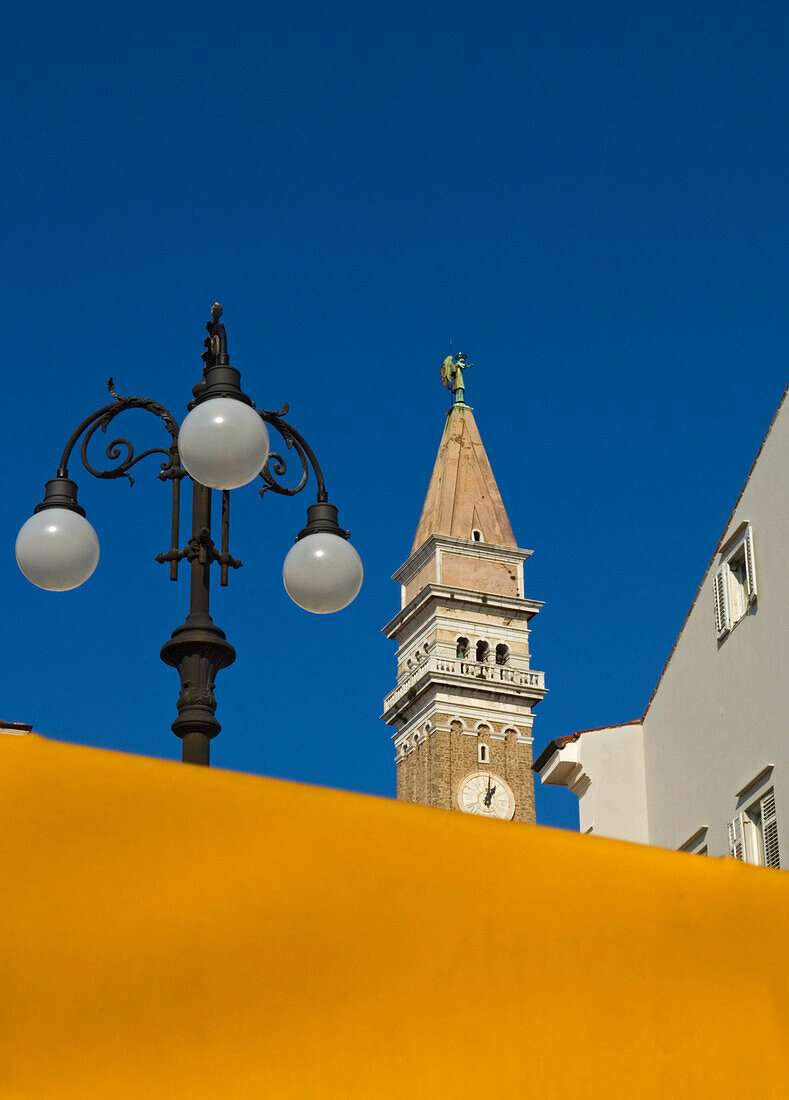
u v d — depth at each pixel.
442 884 5.39
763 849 24.52
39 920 4.82
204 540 14.23
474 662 135.00
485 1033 5.30
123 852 4.97
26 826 4.88
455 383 152.38
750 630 25.48
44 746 4.98
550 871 5.61
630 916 5.68
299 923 5.14
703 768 27.02
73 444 14.59
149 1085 4.80
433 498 144.75
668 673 29.28
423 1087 5.14
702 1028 5.64
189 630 13.76
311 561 14.52
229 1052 4.93
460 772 131.88
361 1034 5.12
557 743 30.11
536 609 137.75
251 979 5.02
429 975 5.27
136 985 4.88
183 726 13.42
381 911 5.28
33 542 13.92
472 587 137.38
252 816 5.18
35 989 4.76
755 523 25.55
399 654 141.50
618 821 29.69
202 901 5.03
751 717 25.12
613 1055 5.47
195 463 13.30
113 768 5.03
